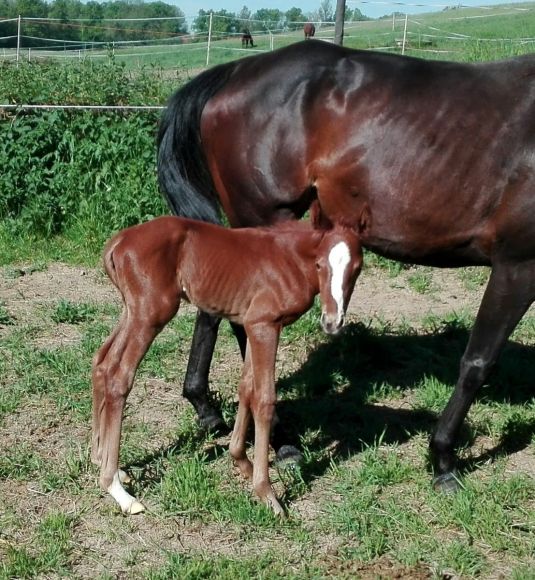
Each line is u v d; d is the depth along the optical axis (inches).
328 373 138.0
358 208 112.5
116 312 165.0
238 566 87.3
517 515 99.0
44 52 618.8
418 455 113.8
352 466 110.3
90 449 110.0
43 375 134.6
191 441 114.8
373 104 109.7
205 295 95.3
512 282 103.7
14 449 111.3
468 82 108.7
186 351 148.5
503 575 88.0
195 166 122.7
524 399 132.6
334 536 94.7
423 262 114.9
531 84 105.7
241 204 119.5
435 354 148.5
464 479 105.5
